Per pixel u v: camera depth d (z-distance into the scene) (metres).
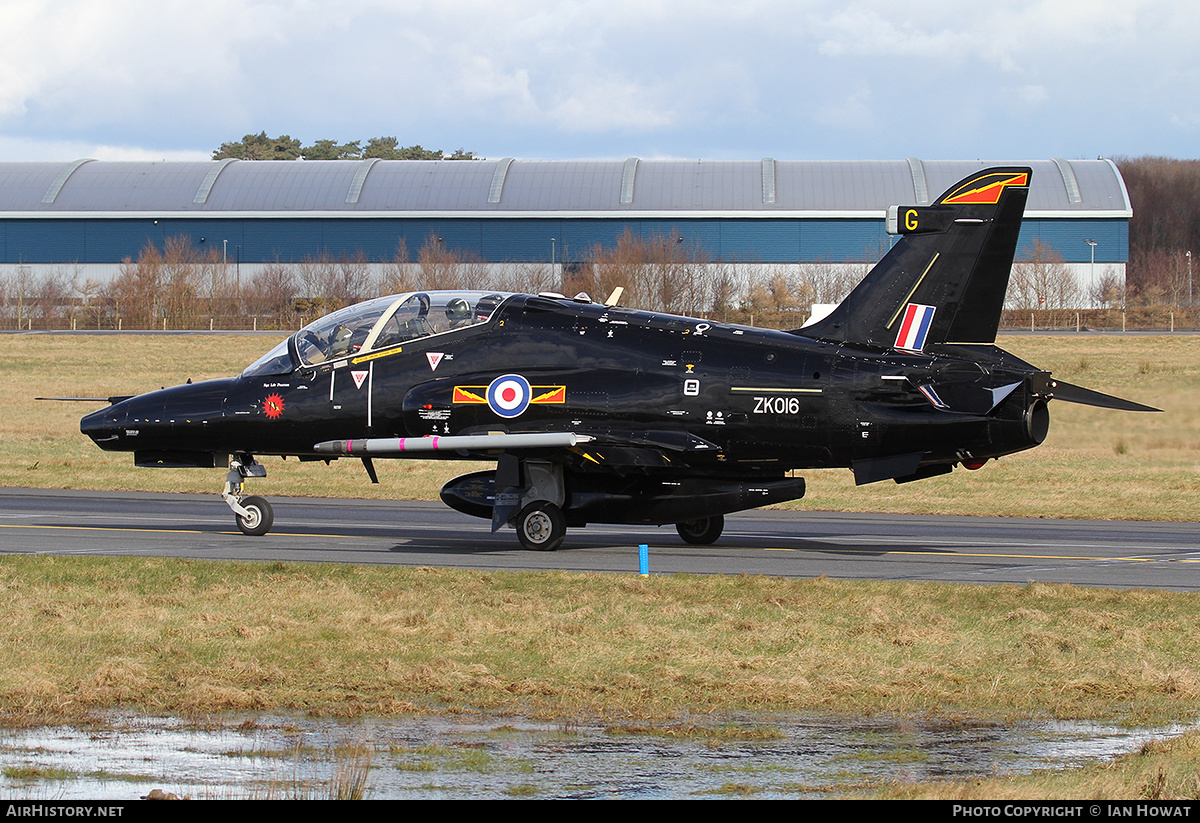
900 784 28.38
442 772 29.52
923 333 62.66
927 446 61.03
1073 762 30.36
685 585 52.06
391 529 75.12
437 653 40.56
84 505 87.56
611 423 63.69
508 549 65.62
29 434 145.50
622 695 36.09
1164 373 186.88
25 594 49.81
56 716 34.03
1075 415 136.50
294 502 92.69
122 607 47.44
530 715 34.31
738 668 38.94
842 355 62.34
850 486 105.25
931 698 35.94
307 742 31.86
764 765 30.09
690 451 62.25
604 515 65.88
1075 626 44.41
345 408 67.88
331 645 41.50
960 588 51.28
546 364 65.19
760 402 62.19
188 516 81.00
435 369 66.81
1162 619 45.41
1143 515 86.38
